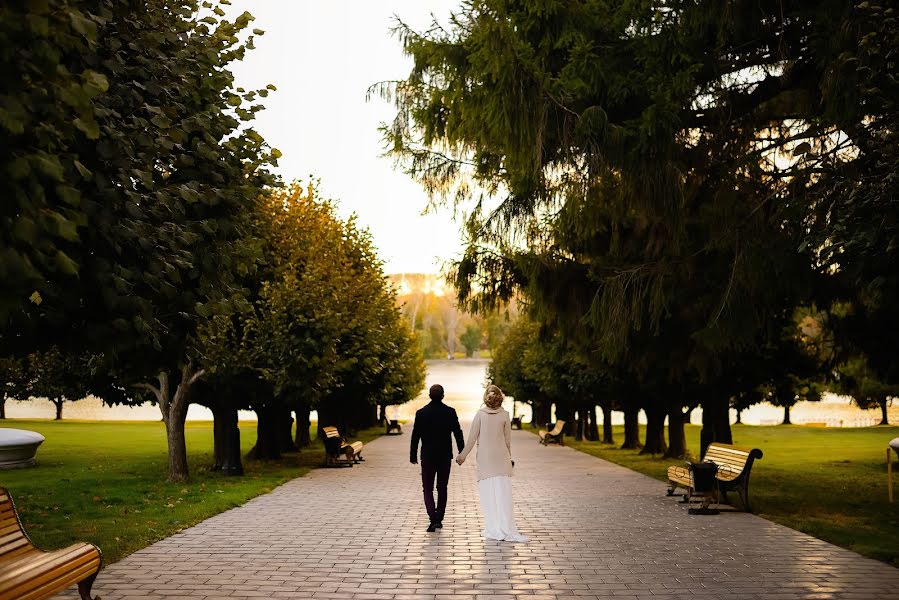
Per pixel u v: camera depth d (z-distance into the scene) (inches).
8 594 201.5
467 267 569.3
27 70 159.0
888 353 533.6
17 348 282.2
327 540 393.7
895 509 522.0
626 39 411.5
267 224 802.2
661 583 300.8
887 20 257.9
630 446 1301.7
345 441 1323.8
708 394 822.5
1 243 152.9
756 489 650.8
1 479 719.7
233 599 274.7
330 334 750.5
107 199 229.9
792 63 406.0
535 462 970.7
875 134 278.8
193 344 300.2
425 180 540.4
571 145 403.5
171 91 280.4
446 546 378.0
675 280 482.9
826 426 2149.4
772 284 421.7
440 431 426.0
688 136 424.8
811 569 326.6
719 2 381.7
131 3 258.5
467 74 405.7
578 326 557.3
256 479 715.4
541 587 293.3
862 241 268.8
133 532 414.0
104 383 818.8
